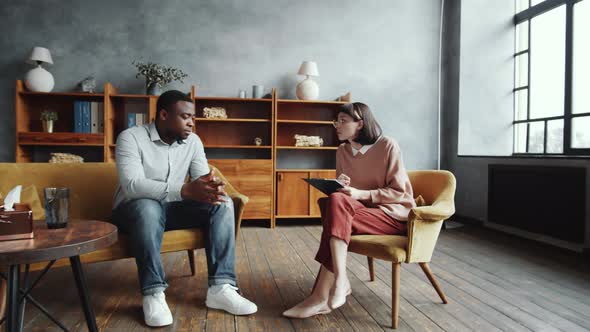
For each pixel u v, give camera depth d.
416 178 2.20
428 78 4.81
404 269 2.61
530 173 3.61
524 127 4.34
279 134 4.64
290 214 4.23
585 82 3.51
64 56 4.21
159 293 1.73
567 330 1.71
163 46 4.34
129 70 4.29
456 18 4.66
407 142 4.78
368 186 2.01
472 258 2.94
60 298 2.00
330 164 4.72
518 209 3.76
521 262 2.83
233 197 2.06
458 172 4.65
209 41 4.42
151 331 1.63
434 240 1.85
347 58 4.66
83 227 1.38
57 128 4.23
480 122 4.60
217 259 1.88
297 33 4.57
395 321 1.71
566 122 3.68
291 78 4.55
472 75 4.59
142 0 4.31
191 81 4.40
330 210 1.73
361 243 1.79
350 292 2.08
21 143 3.90
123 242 1.77
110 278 2.35
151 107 4.07
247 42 4.48
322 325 1.73
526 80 4.35
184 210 1.95
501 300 2.06
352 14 4.67
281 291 2.16
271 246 3.30
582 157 3.06
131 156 1.87
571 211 3.19
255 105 4.56
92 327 1.38
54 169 2.06
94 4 4.25
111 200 2.13
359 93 4.69
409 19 4.77
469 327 1.73
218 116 4.27
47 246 1.11
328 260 1.73
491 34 4.56
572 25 3.63
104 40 4.26
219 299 1.85
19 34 4.16
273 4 4.52
